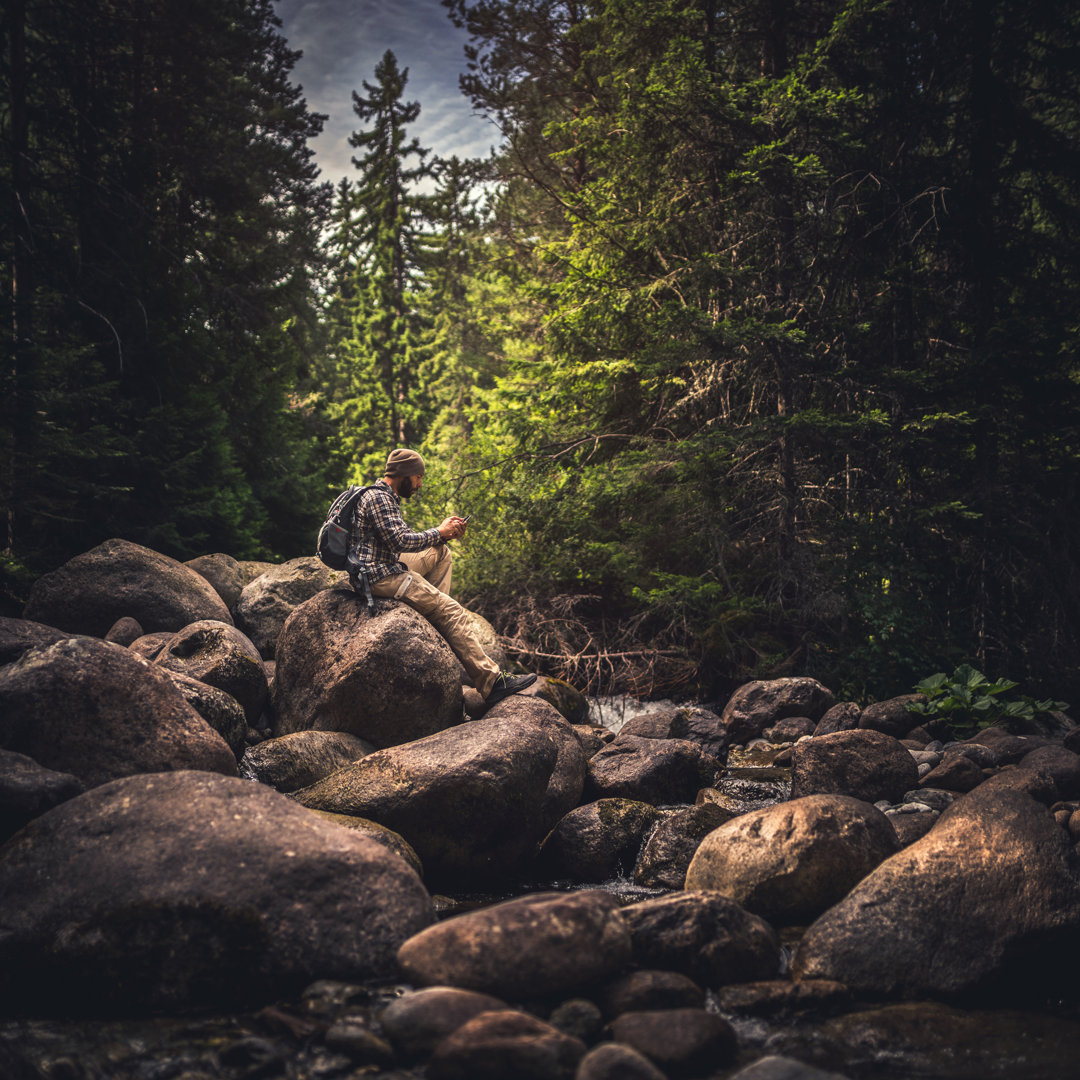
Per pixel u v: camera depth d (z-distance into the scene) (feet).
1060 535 33.32
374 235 117.50
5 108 43.65
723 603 33.04
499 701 20.68
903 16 33.83
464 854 16.83
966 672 26.81
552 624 38.70
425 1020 9.89
